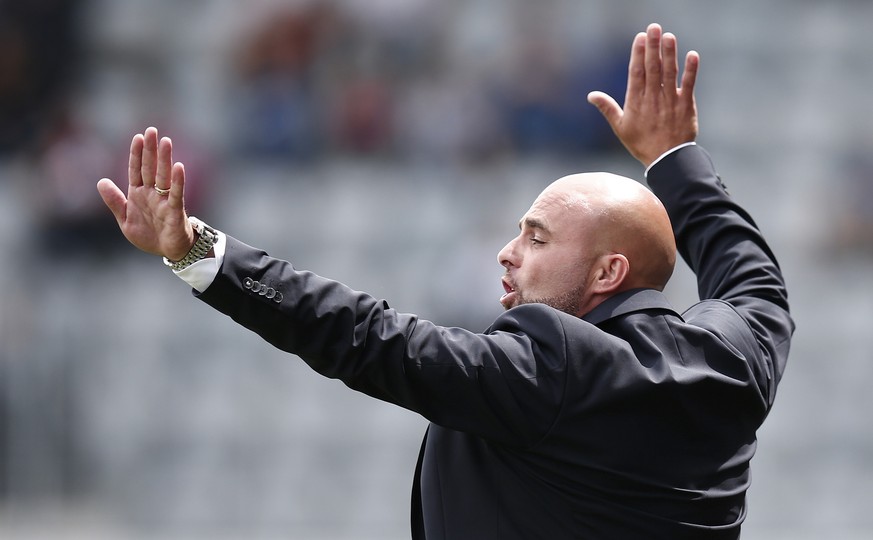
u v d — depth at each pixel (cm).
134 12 4184
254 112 3822
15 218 3509
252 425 3150
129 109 3912
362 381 833
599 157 3694
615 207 905
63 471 2988
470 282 3186
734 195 3662
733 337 920
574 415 839
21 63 4019
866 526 3081
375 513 3073
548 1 4050
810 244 3516
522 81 3759
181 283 3300
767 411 930
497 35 3988
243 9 4134
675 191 1061
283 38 3953
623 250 901
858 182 3709
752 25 4100
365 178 3647
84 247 3394
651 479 854
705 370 877
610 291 900
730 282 1011
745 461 898
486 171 3634
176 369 3183
